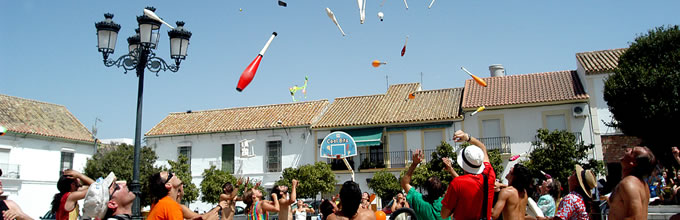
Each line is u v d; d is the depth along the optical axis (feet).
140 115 33.65
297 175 81.05
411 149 86.58
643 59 62.13
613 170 29.89
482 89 90.22
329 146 79.30
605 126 76.95
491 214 16.85
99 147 117.29
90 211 17.44
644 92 59.06
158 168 90.63
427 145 86.12
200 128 100.48
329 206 19.66
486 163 17.15
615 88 62.54
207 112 108.99
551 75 89.66
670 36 60.75
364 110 94.84
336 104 101.65
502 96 85.15
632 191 13.99
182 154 98.12
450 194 16.56
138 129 33.17
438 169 73.61
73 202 20.40
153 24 34.78
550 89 83.56
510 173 18.30
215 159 97.66
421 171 74.33
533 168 68.08
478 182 16.25
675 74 57.47
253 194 29.30
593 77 78.89
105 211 17.76
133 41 39.47
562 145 67.51
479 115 83.61
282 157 93.50
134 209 31.27
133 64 36.42
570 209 19.13
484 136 82.89
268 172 93.45
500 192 17.38
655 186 38.93
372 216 16.67
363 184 87.35
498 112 82.74
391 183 77.10
